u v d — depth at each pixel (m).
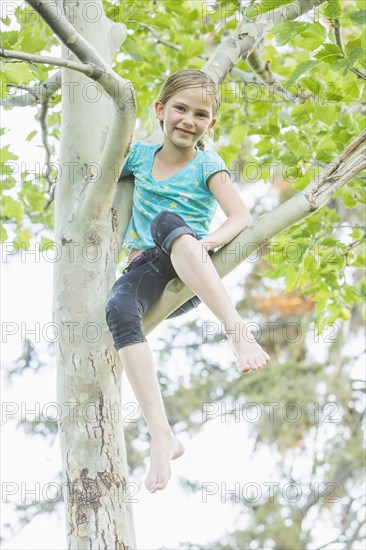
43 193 9.08
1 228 8.58
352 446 14.29
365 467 14.20
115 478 4.59
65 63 4.33
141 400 4.56
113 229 5.08
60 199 5.02
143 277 4.81
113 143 4.56
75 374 4.72
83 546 4.46
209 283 4.59
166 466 4.46
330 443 14.38
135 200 5.18
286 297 15.20
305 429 14.48
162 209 5.10
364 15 5.55
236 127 9.05
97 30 5.45
